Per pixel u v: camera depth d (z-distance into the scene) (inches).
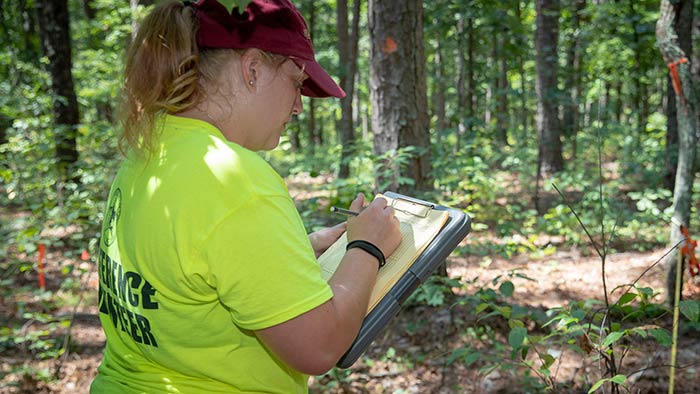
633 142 529.3
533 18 695.7
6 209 268.5
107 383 52.0
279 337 43.5
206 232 43.0
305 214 173.3
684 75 190.7
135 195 47.1
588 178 438.0
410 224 54.9
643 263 276.4
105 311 52.9
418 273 50.6
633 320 189.3
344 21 597.9
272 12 47.4
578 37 472.4
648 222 350.0
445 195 225.3
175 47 47.1
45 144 247.8
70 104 366.6
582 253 303.9
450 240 52.5
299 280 43.4
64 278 251.3
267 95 49.0
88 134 236.2
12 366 175.3
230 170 43.9
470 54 431.2
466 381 166.6
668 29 190.2
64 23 363.6
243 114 48.6
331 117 1262.3
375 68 198.1
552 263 280.5
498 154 508.4
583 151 642.2
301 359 43.8
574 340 100.4
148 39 47.6
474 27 433.7
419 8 197.6
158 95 47.1
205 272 43.6
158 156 46.7
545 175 522.0
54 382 171.0
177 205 43.9
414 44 196.5
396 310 49.8
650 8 460.1
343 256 52.4
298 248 44.3
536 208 403.2
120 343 51.9
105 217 52.1
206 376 47.9
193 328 46.3
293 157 639.8
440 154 236.4
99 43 480.7
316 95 54.2
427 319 199.9
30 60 430.9
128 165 50.7
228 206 43.2
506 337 190.2
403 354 184.4
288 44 48.4
